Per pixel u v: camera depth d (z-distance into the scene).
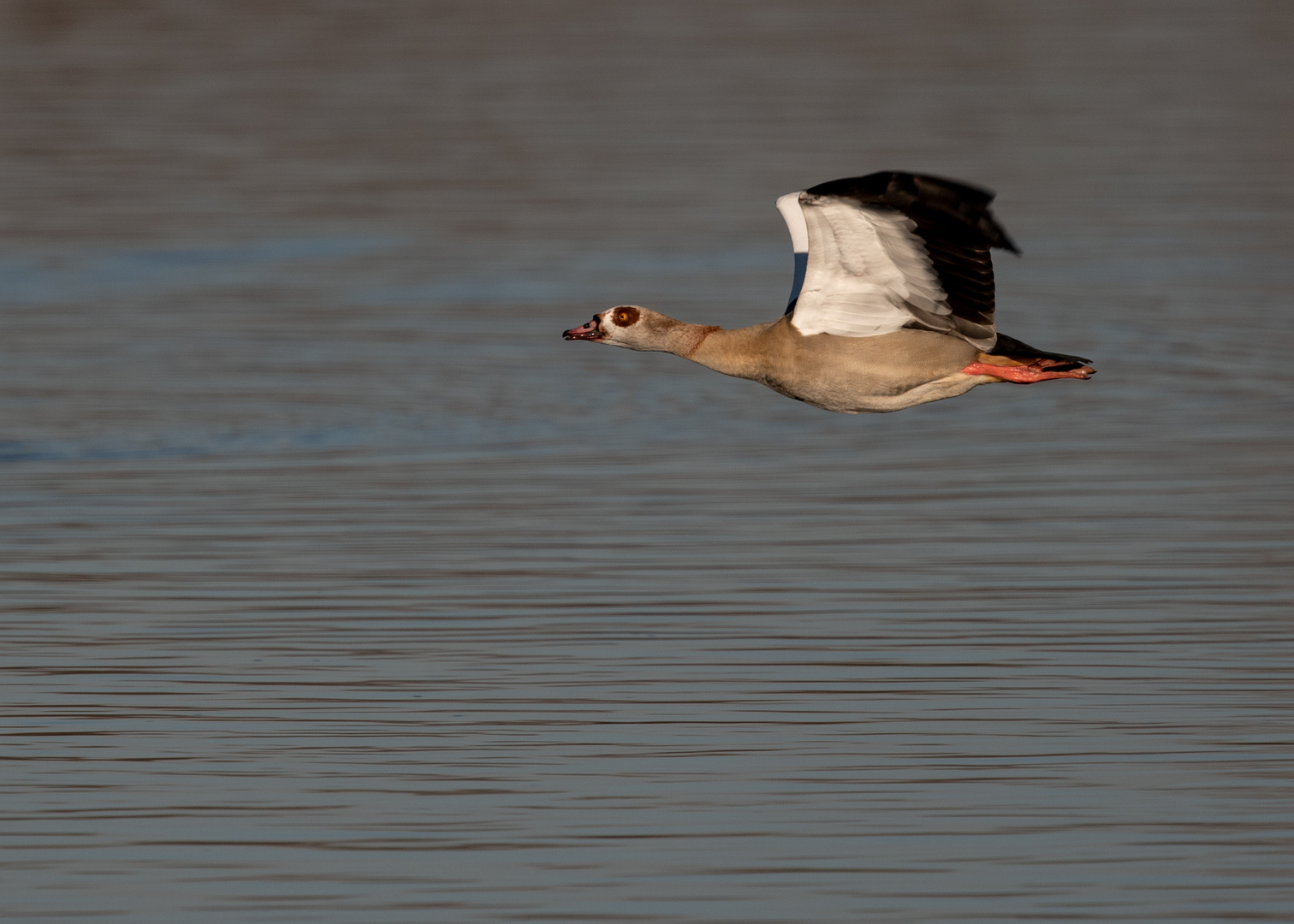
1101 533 15.46
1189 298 24.67
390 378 21.02
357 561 14.84
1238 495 16.50
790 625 13.34
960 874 9.74
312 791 10.75
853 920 9.31
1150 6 50.19
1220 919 9.30
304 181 31.92
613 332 11.53
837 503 16.44
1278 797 10.58
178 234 28.52
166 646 13.00
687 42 44.44
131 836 10.24
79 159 33.34
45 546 15.27
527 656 12.76
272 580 14.39
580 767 11.03
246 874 9.82
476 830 10.26
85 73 40.84
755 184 31.08
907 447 18.45
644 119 36.12
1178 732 11.45
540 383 20.88
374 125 36.09
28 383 20.73
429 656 12.78
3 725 11.66
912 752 11.20
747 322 23.28
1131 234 28.14
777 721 11.65
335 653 12.86
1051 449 18.25
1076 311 24.16
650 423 19.36
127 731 11.58
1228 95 38.44
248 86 39.56
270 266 26.67
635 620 13.46
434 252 27.41
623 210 29.78
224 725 11.66
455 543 15.30
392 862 9.92
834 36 45.28
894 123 35.47
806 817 10.38
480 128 35.62
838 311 10.75
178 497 16.66
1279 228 28.38
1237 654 12.67
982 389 20.84
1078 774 10.88
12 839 10.20
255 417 19.42
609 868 9.84
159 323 23.58
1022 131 35.03
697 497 16.66
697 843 10.09
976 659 12.66
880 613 13.58
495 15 48.50
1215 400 20.06
